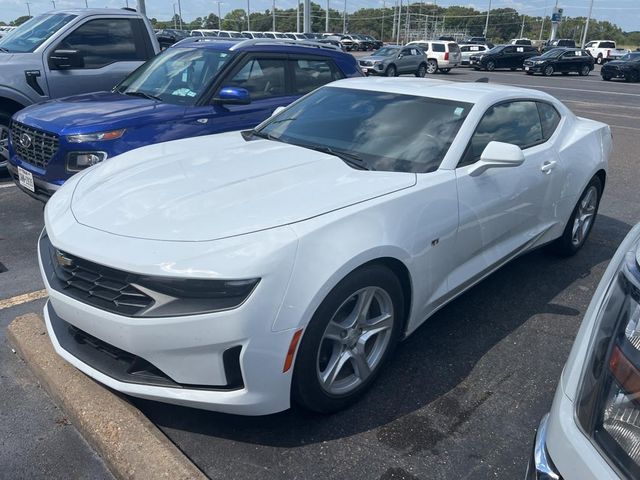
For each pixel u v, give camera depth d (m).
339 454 2.50
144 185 2.83
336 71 6.60
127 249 2.33
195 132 5.15
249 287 2.22
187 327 2.21
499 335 3.56
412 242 2.82
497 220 3.55
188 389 2.34
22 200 5.91
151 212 2.54
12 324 3.24
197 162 3.17
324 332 2.46
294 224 2.42
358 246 2.51
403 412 2.79
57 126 4.66
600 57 48.25
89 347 2.64
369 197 2.75
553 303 4.04
